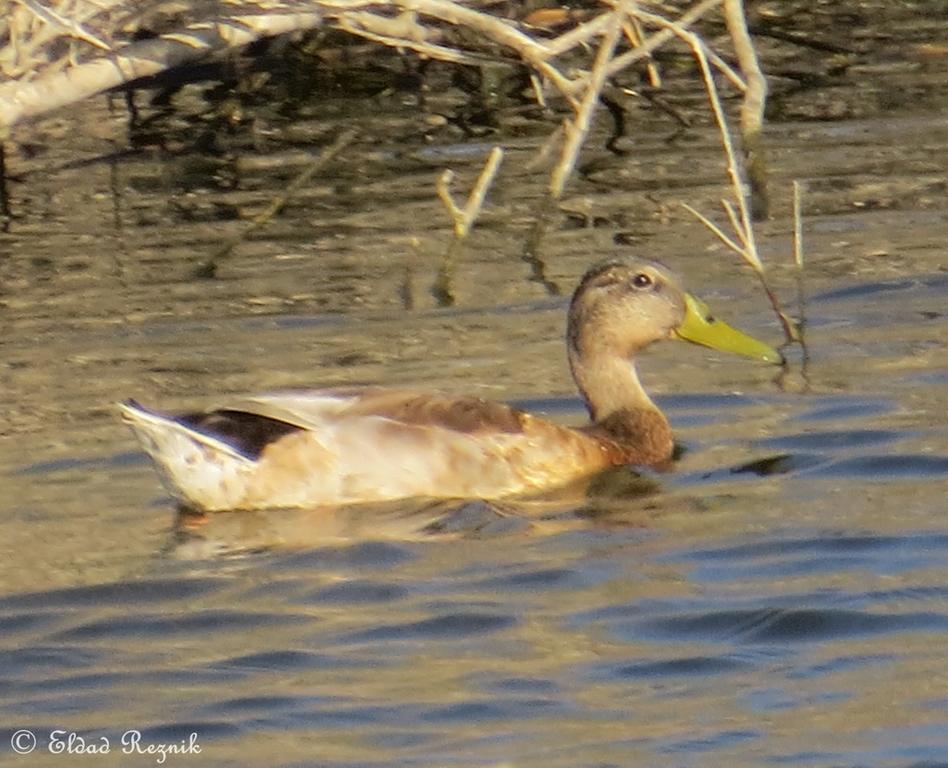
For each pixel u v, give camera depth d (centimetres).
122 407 1293
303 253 1884
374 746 966
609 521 1262
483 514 1286
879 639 1061
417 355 1578
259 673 1055
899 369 1491
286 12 2138
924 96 2288
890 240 1808
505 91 2442
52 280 1827
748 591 1128
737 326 1619
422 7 2019
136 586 1171
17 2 1936
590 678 1034
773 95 2338
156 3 2094
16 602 1152
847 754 933
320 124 2350
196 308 1727
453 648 1077
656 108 2345
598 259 1817
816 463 1326
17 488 1330
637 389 1420
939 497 1249
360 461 1308
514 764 941
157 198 2095
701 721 978
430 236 1919
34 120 2372
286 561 1207
